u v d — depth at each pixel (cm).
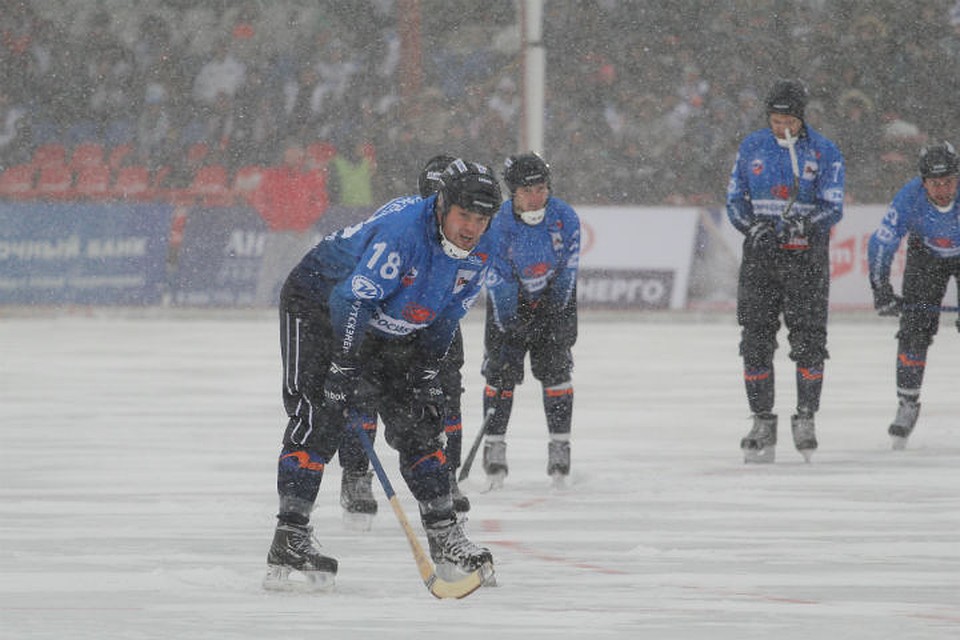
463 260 1474
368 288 1443
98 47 7269
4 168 7119
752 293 2717
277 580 1491
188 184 7019
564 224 2355
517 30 7231
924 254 2883
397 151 7044
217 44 7250
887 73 7019
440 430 1555
